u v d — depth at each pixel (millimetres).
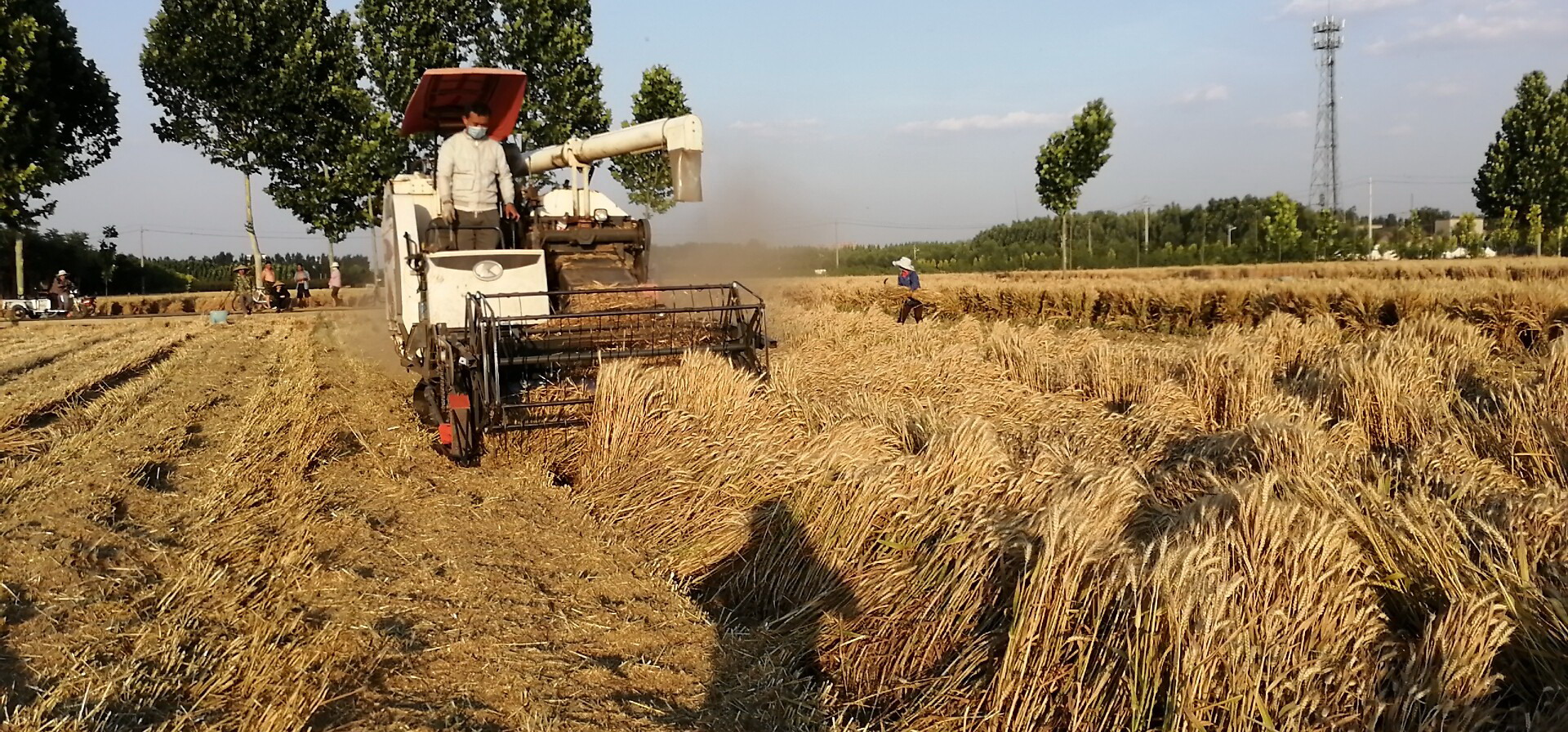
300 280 37500
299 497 7262
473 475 8375
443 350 9031
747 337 9680
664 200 23922
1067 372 11469
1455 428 7484
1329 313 18000
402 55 26609
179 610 5066
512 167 12469
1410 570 4195
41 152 31484
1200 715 3637
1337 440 7512
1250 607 3914
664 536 6914
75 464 8023
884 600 5230
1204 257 63562
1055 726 4047
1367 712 3529
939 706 4434
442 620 5184
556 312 9898
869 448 6375
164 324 27391
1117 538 4531
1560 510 4613
